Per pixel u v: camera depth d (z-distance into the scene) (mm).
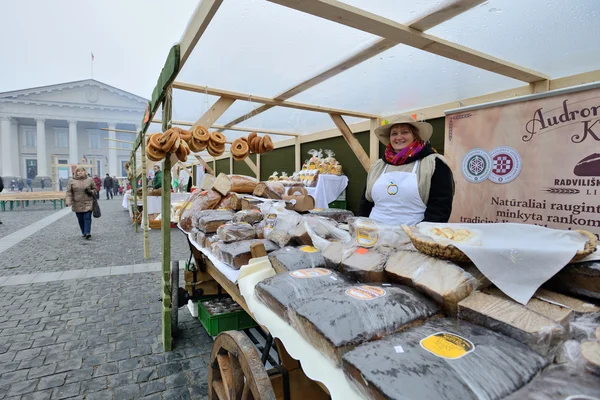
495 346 743
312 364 900
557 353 720
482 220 2477
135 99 38688
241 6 1845
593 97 1877
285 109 4484
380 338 838
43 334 2836
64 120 36438
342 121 4270
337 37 2256
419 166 2020
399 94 3545
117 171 41000
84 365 2395
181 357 2520
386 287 1048
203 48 2436
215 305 2832
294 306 1033
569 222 2008
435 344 766
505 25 2002
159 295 3770
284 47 2412
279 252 1580
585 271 873
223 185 3568
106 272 4660
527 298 883
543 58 2426
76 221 10273
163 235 2580
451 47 2100
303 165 6359
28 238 7277
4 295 3746
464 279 938
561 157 2029
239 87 3311
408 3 1752
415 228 1258
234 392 1225
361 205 2412
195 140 2973
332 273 1290
